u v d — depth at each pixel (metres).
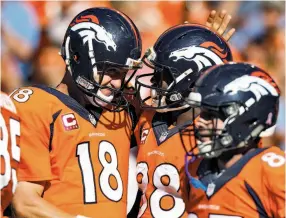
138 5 24.20
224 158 13.87
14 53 23.39
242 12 24.64
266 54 24.38
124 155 15.88
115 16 15.55
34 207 14.83
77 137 15.23
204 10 24.77
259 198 13.36
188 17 24.69
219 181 13.67
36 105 15.11
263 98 13.67
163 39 15.84
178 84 15.51
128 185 16.42
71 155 15.19
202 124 13.79
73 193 15.12
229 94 13.53
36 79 23.11
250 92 13.60
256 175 13.41
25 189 14.89
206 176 14.01
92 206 15.16
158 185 15.39
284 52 24.44
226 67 13.84
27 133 14.95
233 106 13.51
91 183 15.23
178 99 15.51
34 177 14.91
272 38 24.53
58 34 23.12
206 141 13.77
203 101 13.61
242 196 13.47
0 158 14.36
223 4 24.69
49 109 15.17
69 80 15.70
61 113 15.23
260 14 24.64
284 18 24.69
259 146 14.25
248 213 13.41
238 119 13.55
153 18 24.25
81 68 15.34
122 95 15.53
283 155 13.48
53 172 15.17
